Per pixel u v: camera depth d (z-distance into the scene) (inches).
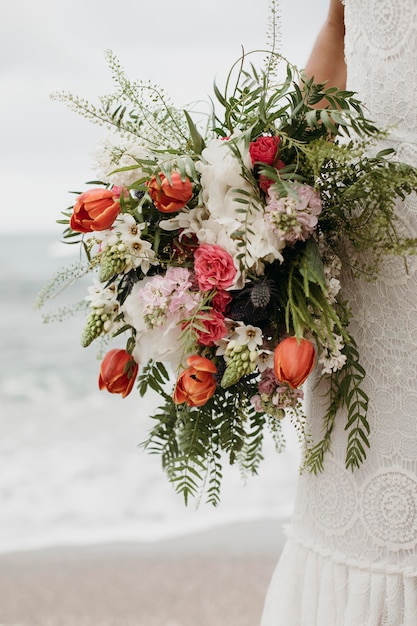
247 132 45.3
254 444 55.3
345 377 49.4
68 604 142.6
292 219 44.1
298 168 46.1
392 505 49.5
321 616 51.5
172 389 50.8
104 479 232.5
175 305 45.5
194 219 46.4
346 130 44.9
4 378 409.4
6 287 670.5
